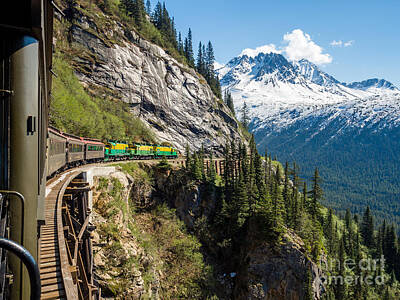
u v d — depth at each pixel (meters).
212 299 38.53
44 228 10.66
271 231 45.09
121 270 25.03
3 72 3.78
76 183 20.02
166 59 103.88
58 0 76.12
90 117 58.12
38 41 4.27
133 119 79.94
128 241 29.06
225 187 58.25
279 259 44.00
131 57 89.56
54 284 7.65
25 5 3.54
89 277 18.45
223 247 48.56
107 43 82.44
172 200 48.44
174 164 55.88
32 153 4.18
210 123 112.31
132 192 42.50
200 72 138.88
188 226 47.78
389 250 98.12
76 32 76.56
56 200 14.08
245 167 69.19
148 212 43.28
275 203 47.53
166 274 36.22
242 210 49.41
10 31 3.81
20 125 3.91
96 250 24.39
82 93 65.81
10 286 3.88
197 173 52.22
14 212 3.81
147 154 59.38
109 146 44.28
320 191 61.12
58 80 57.94
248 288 42.59
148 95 90.62
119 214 29.36
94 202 27.72
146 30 109.62
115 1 110.62
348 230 101.56
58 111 47.03
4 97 3.77
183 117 100.88
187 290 36.41
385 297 72.44
